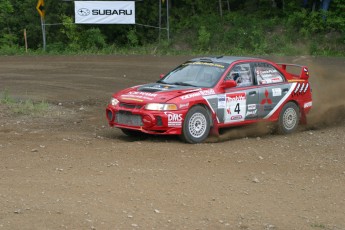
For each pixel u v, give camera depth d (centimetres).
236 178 971
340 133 1388
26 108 1574
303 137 1335
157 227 740
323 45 3481
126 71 2536
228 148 1177
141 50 3478
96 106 1727
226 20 3775
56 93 1927
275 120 1346
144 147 1141
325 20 3612
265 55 3303
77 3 3447
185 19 3809
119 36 3747
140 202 827
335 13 3631
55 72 2478
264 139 1298
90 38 3562
